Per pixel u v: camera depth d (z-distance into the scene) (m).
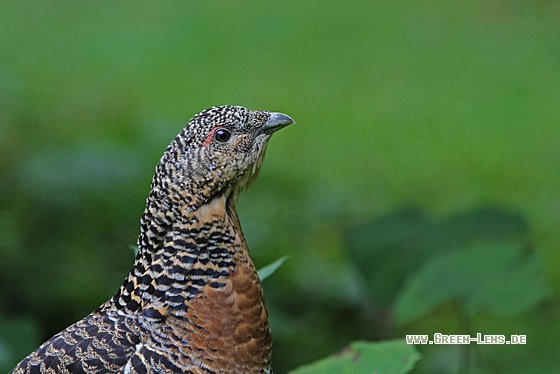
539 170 16.66
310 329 10.12
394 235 8.69
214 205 5.22
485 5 26.30
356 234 8.52
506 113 19.33
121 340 4.97
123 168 10.28
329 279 11.13
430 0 27.31
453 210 14.94
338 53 23.03
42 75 18.08
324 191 14.86
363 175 16.42
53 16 22.84
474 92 20.58
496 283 6.70
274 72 21.47
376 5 26.44
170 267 5.11
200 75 20.61
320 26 24.73
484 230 8.60
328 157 17.19
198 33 23.23
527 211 14.77
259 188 14.27
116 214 10.40
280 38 23.62
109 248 10.11
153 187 5.26
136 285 5.18
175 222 5.16
